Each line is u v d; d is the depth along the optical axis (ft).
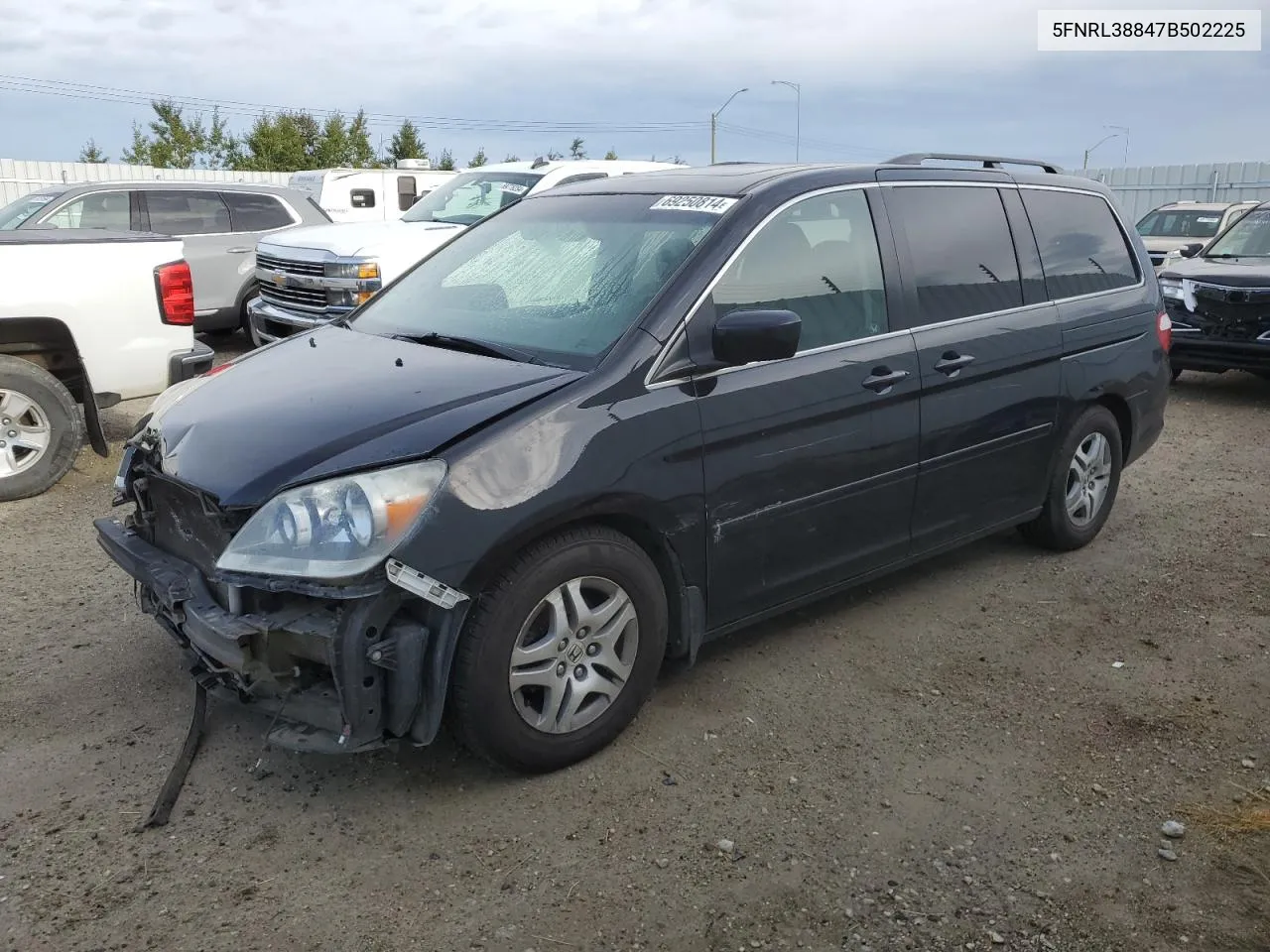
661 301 11.69
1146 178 81.82
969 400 14.80
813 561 13.25
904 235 14.34
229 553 9.82
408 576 9.49
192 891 9.30
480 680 10.21
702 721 12.29
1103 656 14.19
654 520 11.31
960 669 13.76
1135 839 10.19
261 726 12.01
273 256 31.22
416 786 10.92
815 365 12.74
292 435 10.50
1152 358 18.37
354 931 8.84
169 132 133.80
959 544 15.64
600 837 10.13
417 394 10.95
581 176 34.09
